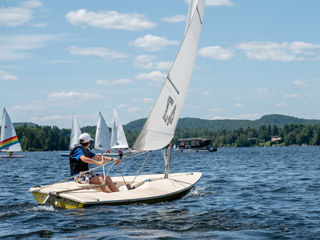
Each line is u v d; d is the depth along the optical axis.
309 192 11.38
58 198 8.48
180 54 10.13
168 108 10.06
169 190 9.49
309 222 7.15
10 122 52.94
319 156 45.66
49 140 150.00
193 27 10.45
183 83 10.45
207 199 9.95
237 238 5.96
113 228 6.60
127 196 8.59
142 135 9.59
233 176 17.08
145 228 6.60
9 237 6.10
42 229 6.57
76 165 8.96
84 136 9.09
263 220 7.31
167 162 10.73
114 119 57.41
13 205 8.88
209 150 85.56
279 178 15.93
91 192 8.54
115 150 56.97
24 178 17.75
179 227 6.69
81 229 6.55
